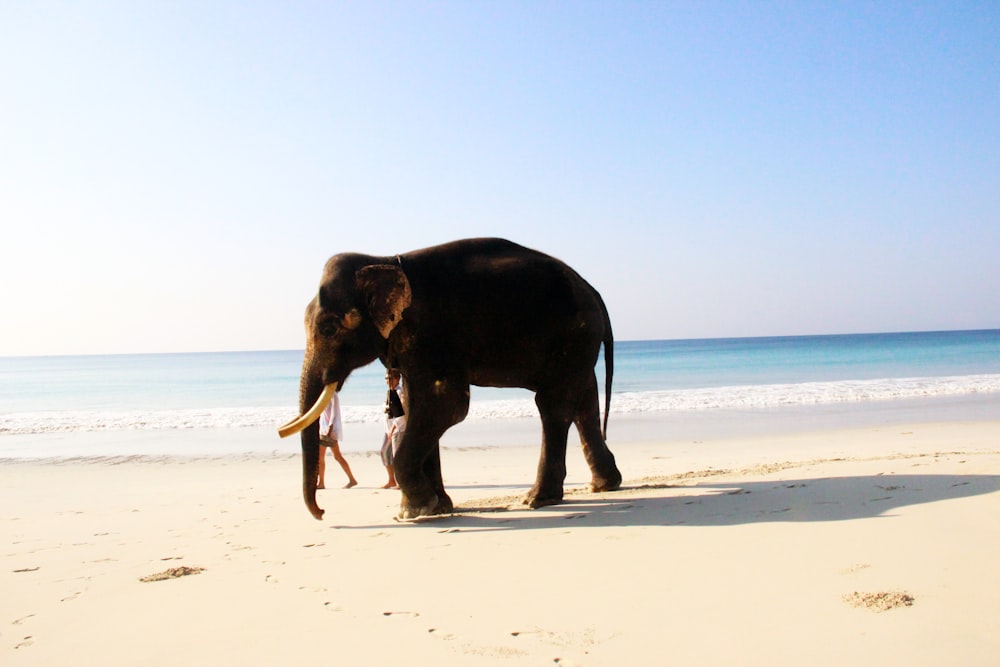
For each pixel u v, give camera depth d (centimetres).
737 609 404
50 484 1154
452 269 745
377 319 715
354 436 1902
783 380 4241
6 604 488
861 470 875
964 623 365
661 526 622
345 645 387
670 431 1797
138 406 3575
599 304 834
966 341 11981
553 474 775
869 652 339
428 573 519
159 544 672
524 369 755
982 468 818
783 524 596
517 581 486
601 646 367
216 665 369
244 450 1664
